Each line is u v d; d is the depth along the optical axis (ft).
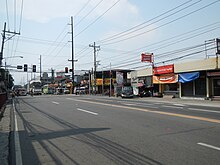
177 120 42.19
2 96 77.51
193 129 33.60
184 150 23.30
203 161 19.98
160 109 62.75
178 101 100.83
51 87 343.26
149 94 147.54
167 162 19.93
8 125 43.68
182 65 117.80
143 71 153.38
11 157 23.36
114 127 36.73
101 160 21.17
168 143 26.07
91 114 54.19
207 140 27.09
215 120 41.65
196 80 113.80
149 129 34.24
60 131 35.29
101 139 28.99
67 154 23.41
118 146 25.53
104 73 243.60
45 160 21.89
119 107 70.03
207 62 104.32
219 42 99.76
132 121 42.06
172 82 125.39
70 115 53.78
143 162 20.20
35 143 28.58
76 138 30.14
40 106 82.07
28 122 45.78
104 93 207.41
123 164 19.90
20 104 99.09
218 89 103.35
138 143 26.45
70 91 292.40
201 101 98.48
